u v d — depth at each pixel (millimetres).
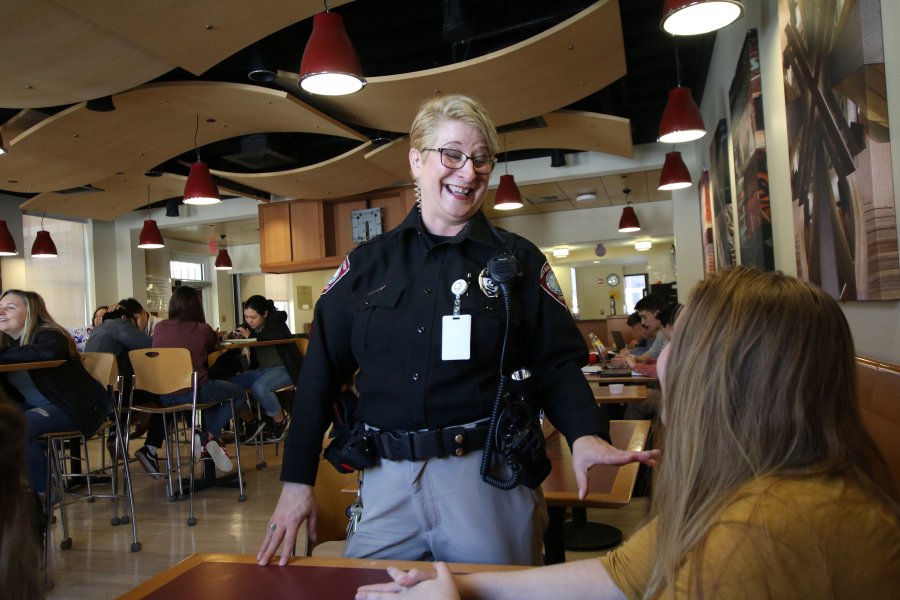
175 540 3705
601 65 4746
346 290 1381
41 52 3939
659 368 851
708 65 5898
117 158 6539
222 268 12289
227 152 7660
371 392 1289
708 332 739
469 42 5355
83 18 3596
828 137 2096
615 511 3928
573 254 15102
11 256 9188
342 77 3545
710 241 6195
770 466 678
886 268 1688
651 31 5410
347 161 7082
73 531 3914
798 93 2482
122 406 4711
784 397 684
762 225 3449
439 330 1249
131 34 3779
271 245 9484
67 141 5895
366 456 1276
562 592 873
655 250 14547
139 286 10781
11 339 3654
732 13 2746
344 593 916
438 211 1331
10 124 6043
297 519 1241
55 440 4043
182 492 4555
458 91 5016
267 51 4676
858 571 600
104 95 4738
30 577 740
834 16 1962
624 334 9883
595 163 8234
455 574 915
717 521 663
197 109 5379
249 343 5348
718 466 703
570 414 1277
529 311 1327
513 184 7023
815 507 624
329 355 1390
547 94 5223
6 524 710
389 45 5652
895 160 1642
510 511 1237
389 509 1260
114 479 4078
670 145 7984
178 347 4535
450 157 1292
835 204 2080
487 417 1251
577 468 1187
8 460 715
